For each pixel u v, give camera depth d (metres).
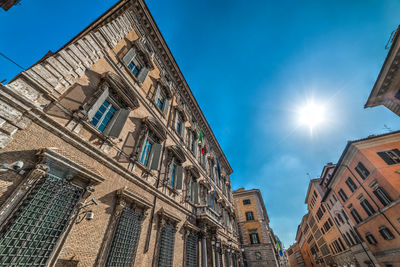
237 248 21.64
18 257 3.82
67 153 5.54
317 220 41.94
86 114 6.31
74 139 5.94
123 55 10.02
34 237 4.18
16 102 4.52
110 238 6.20
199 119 21.81
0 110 4.20
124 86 8.59
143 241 7.72
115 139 7.86
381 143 18.59
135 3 11.70
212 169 21.75
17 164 4.11
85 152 6.23
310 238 53.06
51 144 5.23
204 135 22.95
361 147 19.25
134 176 8.20
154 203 9.19
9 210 3.89
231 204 26.22
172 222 10.20
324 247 40.12
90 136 6.66
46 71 5.51
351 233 24.97
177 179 11.77
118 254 6.26
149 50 13.28
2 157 4.08
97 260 5.55
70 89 6.32
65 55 6.28
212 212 15.48
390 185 16.22
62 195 5.03
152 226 8.52
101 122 7.49
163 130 11.59
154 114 11.61
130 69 10.36
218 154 27.53
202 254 12.01
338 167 23.98
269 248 29.39
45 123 5.15
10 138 4.30
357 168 20.53
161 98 13.84
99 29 8.45
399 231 16.08
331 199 30.38
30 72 5.08
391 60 14.48
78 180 5.65
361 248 22.55
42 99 5.30
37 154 4.67
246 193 38.09
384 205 17.39
